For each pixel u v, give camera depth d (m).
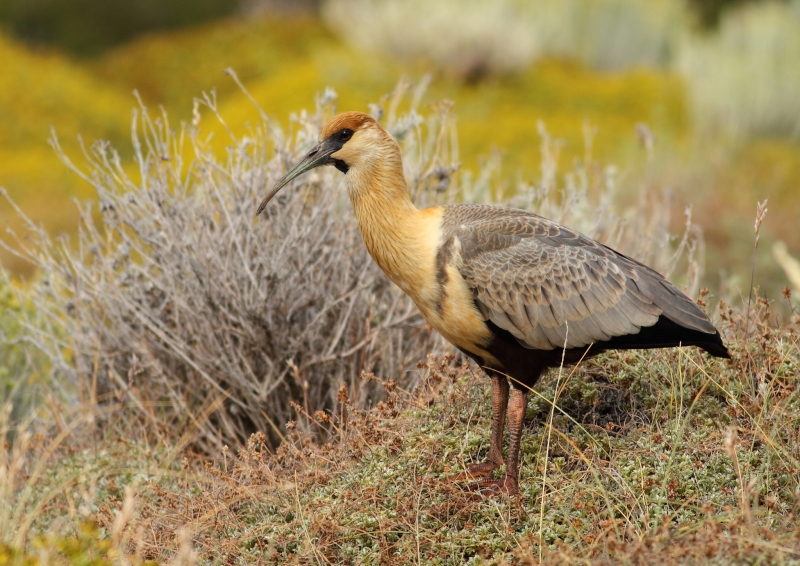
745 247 18.25
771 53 30.62
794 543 6.86
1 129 29.59
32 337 11.81
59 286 11.79
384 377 10.96
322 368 10.93
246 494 8.45
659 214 13.95
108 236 11.51
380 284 11.13
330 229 11.16
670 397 8.91
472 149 25.27
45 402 11.47
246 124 12.64
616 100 30.70
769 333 9.25
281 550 7.99
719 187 22.59
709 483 7.89
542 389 9.57
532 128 26.86
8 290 12.34
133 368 10.72
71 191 25.38
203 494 8.66
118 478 9.45
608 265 8.70
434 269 8.78
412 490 8.20
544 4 36.50
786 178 24.84
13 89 31.80
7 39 38.66
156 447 10.05
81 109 32.41
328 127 9.10
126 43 47.22
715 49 32.00
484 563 7.46
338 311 11.04
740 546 6.75
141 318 10.66
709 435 8.38
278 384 10.87
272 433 10.90
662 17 36.84
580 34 36.47
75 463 9.55
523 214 9.20
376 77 29.86
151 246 10.92
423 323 10.85
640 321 8.52
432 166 11.56
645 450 8.32
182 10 48.47
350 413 9.49
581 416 9.28
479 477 8.73
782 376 8.95
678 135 28.22
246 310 10.45
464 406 9.48
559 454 8.81
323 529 7.93
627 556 6.86
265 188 11.16
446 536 7.80
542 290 8.62
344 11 35.69
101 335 11.34
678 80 32.56
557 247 8.77
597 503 7.87
